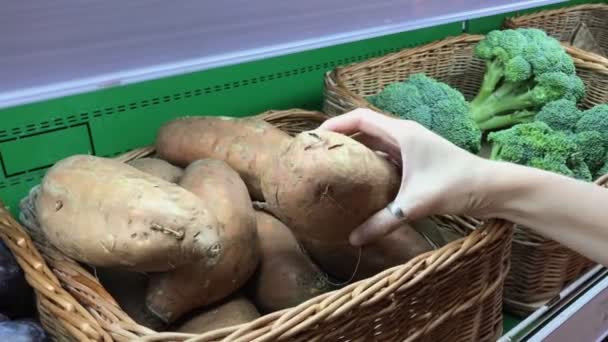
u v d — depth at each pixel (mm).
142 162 821
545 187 667
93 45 476
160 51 513
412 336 664
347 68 1133
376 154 692
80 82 479
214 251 597
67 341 615
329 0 625
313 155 625
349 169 623
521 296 924
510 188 664
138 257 577
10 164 863
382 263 726
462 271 676
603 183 879
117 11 479
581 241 668
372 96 1168
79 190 622
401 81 1241
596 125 1141
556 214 666
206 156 828
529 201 669
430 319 680
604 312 904
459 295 703
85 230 599
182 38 522
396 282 609
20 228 667
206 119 865
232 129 835
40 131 870
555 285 922
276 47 592
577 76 1281
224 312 669
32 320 654
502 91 1251
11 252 669
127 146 971
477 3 825
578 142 1130
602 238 659
